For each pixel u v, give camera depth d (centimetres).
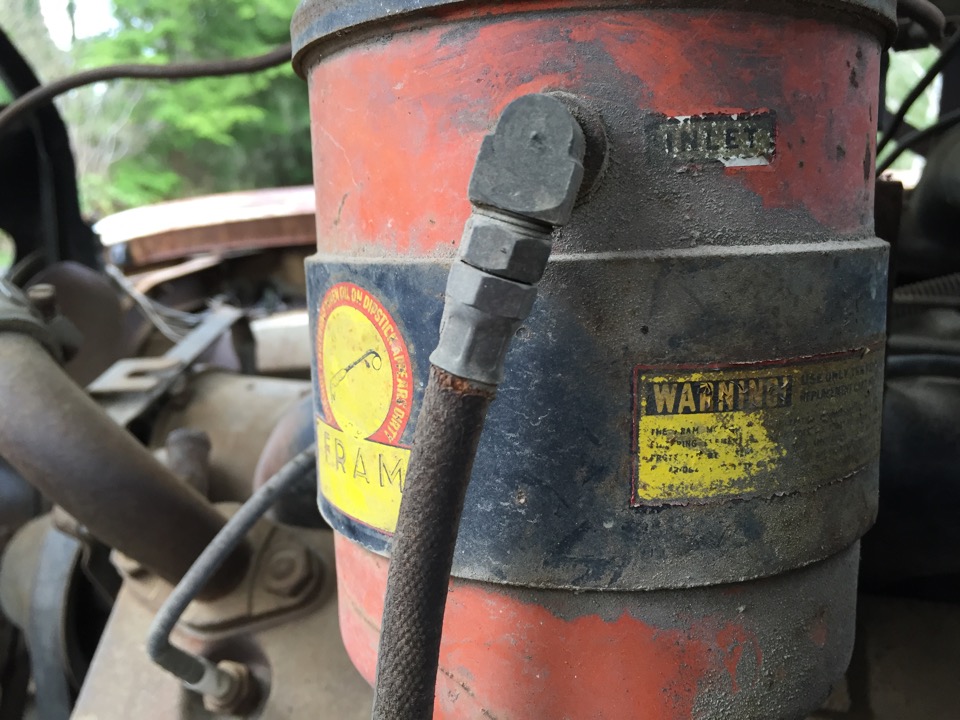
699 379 36
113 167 590
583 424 37
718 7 35
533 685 40
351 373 42
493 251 31
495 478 38
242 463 98
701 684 39
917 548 63
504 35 35
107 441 66
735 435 37
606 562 38
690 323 36
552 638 39
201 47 578
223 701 62
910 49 77
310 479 80
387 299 39
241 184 609
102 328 123
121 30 588
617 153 35
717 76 35
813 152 38
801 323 38
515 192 31
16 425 64
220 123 570
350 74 40
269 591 70
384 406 40
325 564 76
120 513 65
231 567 70
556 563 38
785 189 37
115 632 70
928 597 67
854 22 39
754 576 39
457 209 37
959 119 80
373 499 42
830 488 41
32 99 93
